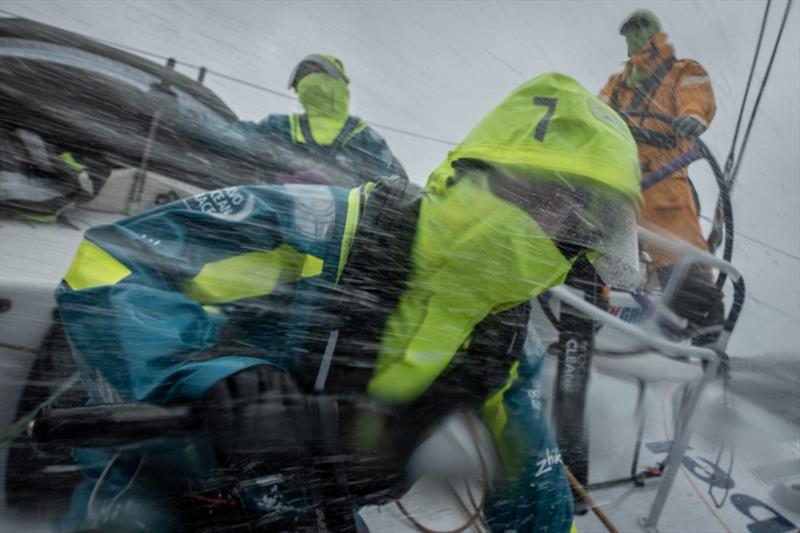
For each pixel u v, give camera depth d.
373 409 0.92
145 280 0.86
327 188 1.02
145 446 0.69
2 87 1.32
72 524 0.75
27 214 1.27
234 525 0.75
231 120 1.73
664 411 1.99
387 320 0.92
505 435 1.16
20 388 0.92
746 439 2.07
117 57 1.51
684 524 1.80
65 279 0.88
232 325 0.85
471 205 0.89
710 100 1.96
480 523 1.12
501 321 1.01
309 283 0.92
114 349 0.78
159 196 1.46
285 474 0.76
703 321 2.03
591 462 1.79
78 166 1.36
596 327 1.69
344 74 1.89
